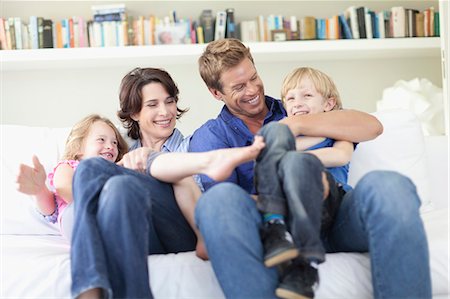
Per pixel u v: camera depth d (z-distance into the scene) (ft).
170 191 4.64
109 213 3.81
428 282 3.77
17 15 10.44
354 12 10.69
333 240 4.54
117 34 9.96
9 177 6.27
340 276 4.26
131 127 6.40
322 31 10.64
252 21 10.53
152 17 10.18
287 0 11.33
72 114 10.69
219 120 5.78
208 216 3.77
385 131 6.48
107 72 10.77
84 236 3.79
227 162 4.03
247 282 3.69
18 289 4.40
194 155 4.30
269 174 3.92
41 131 6.66
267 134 4.09
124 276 3.77
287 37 10.53
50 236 5.94
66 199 5.17
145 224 3.91
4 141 6.49
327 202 4.27
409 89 10.25
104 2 10.69
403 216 3.74
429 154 7.02
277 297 3.71
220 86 5.65
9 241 5.45
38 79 10.59
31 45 9.82
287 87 5.54
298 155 3.87
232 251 3.69
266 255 3.66
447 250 4.59
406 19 10.91
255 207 3.92
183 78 10.99
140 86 6.13
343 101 11.62
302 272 3.68
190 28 10.23
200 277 4.30
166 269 4.31
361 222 4.00
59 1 10.57
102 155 5.84
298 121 4.95
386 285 3.79
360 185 3.96
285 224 3.84
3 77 10.50
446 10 8.22
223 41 5.76
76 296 3.67
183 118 11.03
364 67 11.68
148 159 4.73
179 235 4.67
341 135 4.95
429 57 11.82
